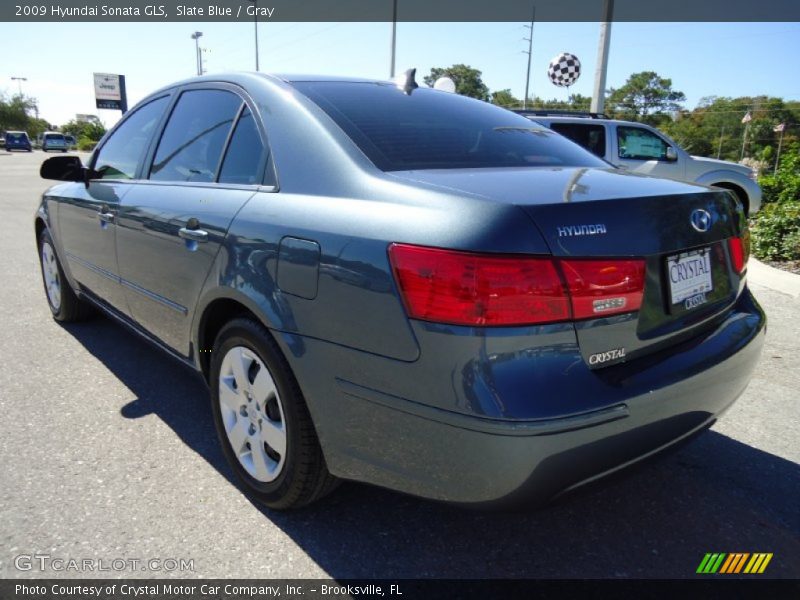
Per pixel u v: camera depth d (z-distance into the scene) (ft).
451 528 7.73
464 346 5.47
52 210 14.08
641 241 6.21
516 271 5.43
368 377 6.15
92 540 7.34
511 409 5.39
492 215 5.59
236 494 8.32
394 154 7.24
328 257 6.42
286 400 7.13
